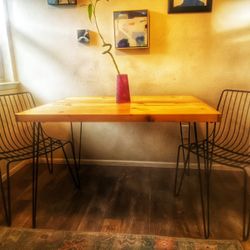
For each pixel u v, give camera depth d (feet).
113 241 4.36
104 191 6.18
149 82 6.89
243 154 5.08
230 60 6.43
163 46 6.59
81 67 7.08
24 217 5.16
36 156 5.18
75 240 4.41
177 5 6.24
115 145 7.58
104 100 5.90
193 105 4.89
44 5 6.78
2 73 7.25
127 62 6.84
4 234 4.62
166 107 4.72
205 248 4.16
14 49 7.22
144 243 4.29
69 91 7.31
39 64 7.23
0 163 6.70
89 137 7.63
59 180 6.83
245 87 6.54
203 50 6.48
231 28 6.24
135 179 6.79
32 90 7.45
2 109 6.72
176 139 7.25
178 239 4.38
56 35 6.95
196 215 5.11
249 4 6.06
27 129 7.06
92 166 7.69
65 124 7.61
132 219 5.02
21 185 6.59
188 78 6.72
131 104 5.20
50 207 5.51
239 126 6.65
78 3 6.64
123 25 6.45
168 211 5.27
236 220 4.92
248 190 6.04
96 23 6.68
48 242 4.37
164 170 7.30
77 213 5.27
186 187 6.27
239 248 4.14
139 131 7.37
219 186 6.29
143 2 6.38
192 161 7.28
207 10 6.18
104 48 6.84
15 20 7.00
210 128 6.86
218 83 6.62
